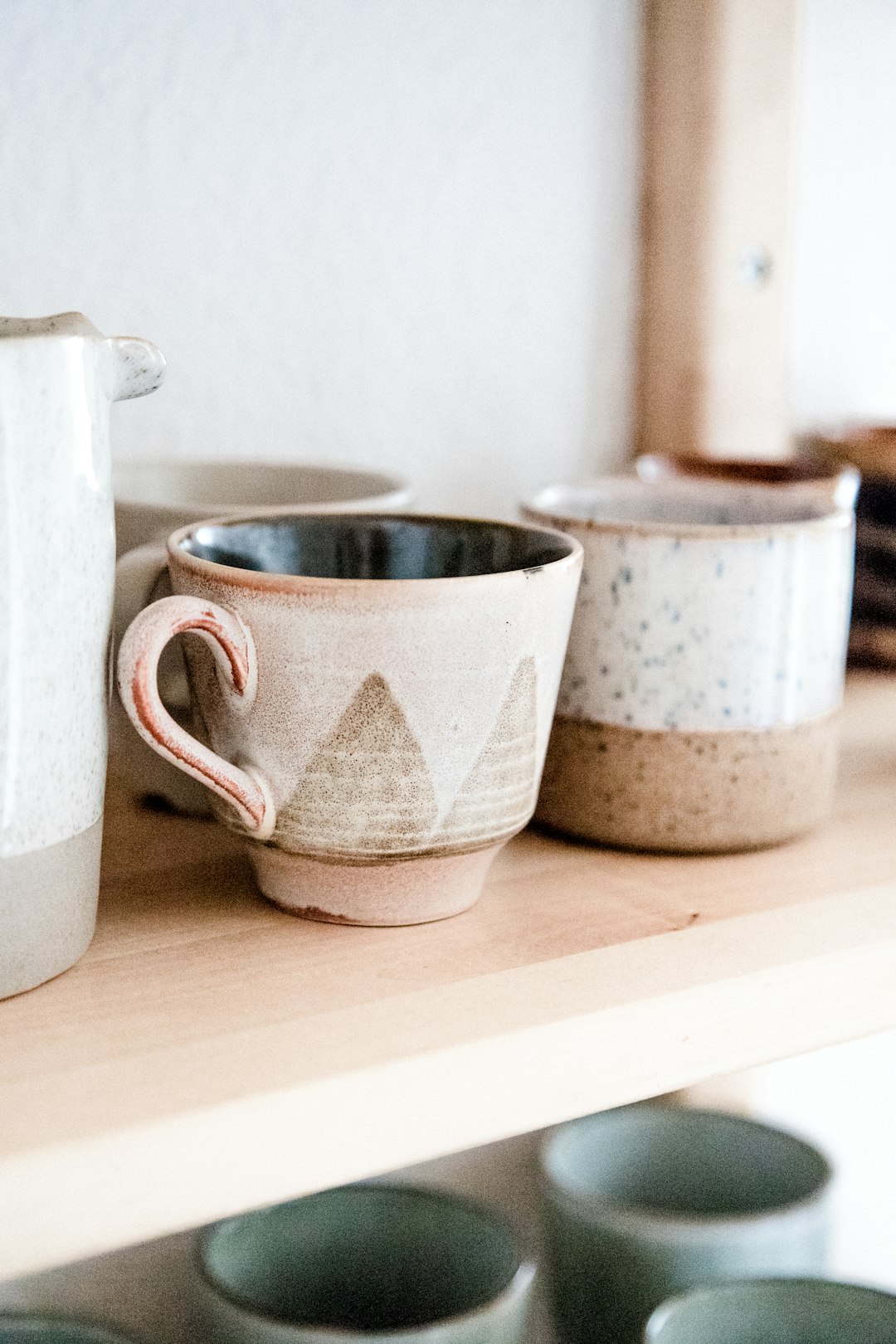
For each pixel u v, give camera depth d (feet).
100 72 1.65
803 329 2.36
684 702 1.32
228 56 1.73
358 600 1.01
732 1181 2.02
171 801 1.43
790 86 2.04
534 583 1.07
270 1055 0.94
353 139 1.84
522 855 1.37
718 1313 1.66
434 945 1.13
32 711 0.94
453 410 2.01
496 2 1.91
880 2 2.32
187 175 1.73
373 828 1.07
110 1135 0.84
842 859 1.37
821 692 1.37
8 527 0.88
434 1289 1.79
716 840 1.35
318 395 1.89
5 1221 0.82
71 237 1.68
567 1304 1.83
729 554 1.28
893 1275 2.54
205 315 1.78
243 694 1.06
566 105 2.01
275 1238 1.76
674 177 2.05
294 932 1.16
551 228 2.04
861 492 2.07
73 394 0.92
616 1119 2.04
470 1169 2.16
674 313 2.09
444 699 1.05
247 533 1.27
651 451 2.17
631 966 1.10
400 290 1.93
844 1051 2.44
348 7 1.80
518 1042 0.98
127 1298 1.92
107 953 1.10
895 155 2.41
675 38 2.00
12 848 0.96
